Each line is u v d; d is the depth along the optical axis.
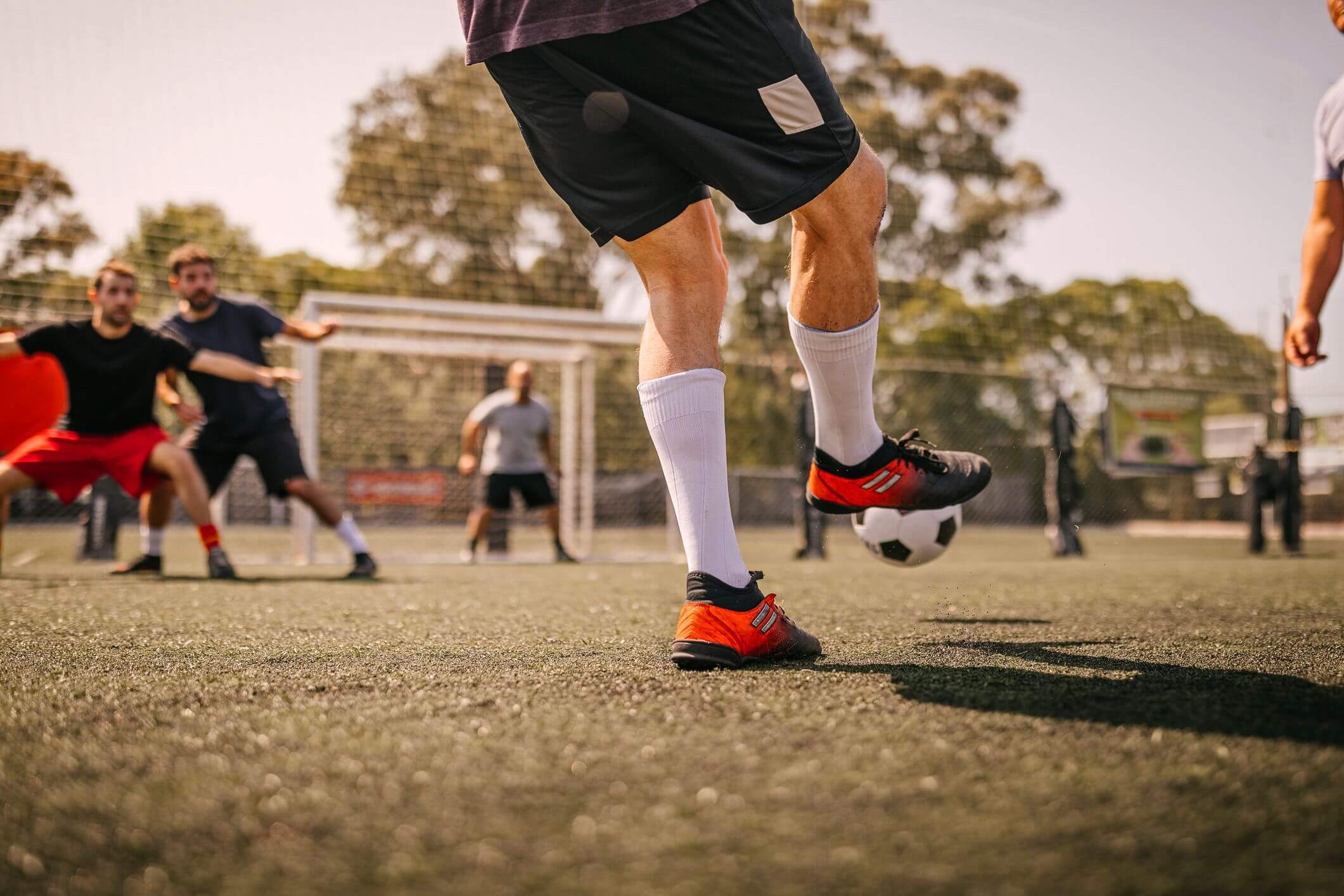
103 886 0.59
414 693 1.18
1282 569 4.93
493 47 1.40
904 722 1.00
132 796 0.76
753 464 16.94
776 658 1.48
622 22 1.29
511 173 15.39
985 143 18.77
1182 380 16.80
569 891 0.57
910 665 1.43
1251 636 1.88
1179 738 0.92
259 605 2.55
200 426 4.26
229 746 0.91
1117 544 10.30
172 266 4.27
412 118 15.40
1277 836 0.65
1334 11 1.82
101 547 5.58
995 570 4.86
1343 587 3.50
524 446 6.49
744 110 1.32
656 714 1.05
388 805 0.73
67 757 0.87
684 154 1.37
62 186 8.06
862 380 1.62
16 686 1.24
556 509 6.57
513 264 15.34
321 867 0.61
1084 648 1.67
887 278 18.58
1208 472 15.80
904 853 0.63
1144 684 1.24
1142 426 9.74
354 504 8.12
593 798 0.74
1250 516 8.12
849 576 4.22
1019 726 0.98
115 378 3.76
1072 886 0.57
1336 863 0.61
